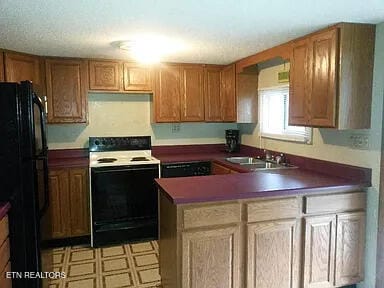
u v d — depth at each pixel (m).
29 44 2.91
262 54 3.28
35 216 2.11
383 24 2.28
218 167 3.73
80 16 2.12
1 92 2.01
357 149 2.53
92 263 3.04
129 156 4.03
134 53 3.37
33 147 2.09
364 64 2.35
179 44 2.94
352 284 2.51
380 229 2.37
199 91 4.04
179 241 2.05
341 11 2.04
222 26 2.36
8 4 1.88
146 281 2.70
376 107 2.36
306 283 2.34
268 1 1.86
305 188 2.28
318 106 2.49
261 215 2.21
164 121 3.95
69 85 3.57
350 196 2.40
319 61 2.46
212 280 2.12
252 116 3.99
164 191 2.24
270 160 3.56
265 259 2.23
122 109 4.13
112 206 3.48
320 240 2.35
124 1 1.85
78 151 3.98
